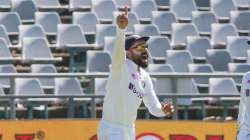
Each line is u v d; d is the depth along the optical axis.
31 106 41.69
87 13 58.59
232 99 43.56
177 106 41.50
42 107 44.53
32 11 59.59
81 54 55.44
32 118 42.41
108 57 51.38
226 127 39.50
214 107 45.84
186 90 40.50
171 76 40.12
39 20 57.59
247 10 65.19
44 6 60.91
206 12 61.31
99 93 43.00
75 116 42.53
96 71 51.06
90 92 39.88
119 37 23.66
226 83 46.56
